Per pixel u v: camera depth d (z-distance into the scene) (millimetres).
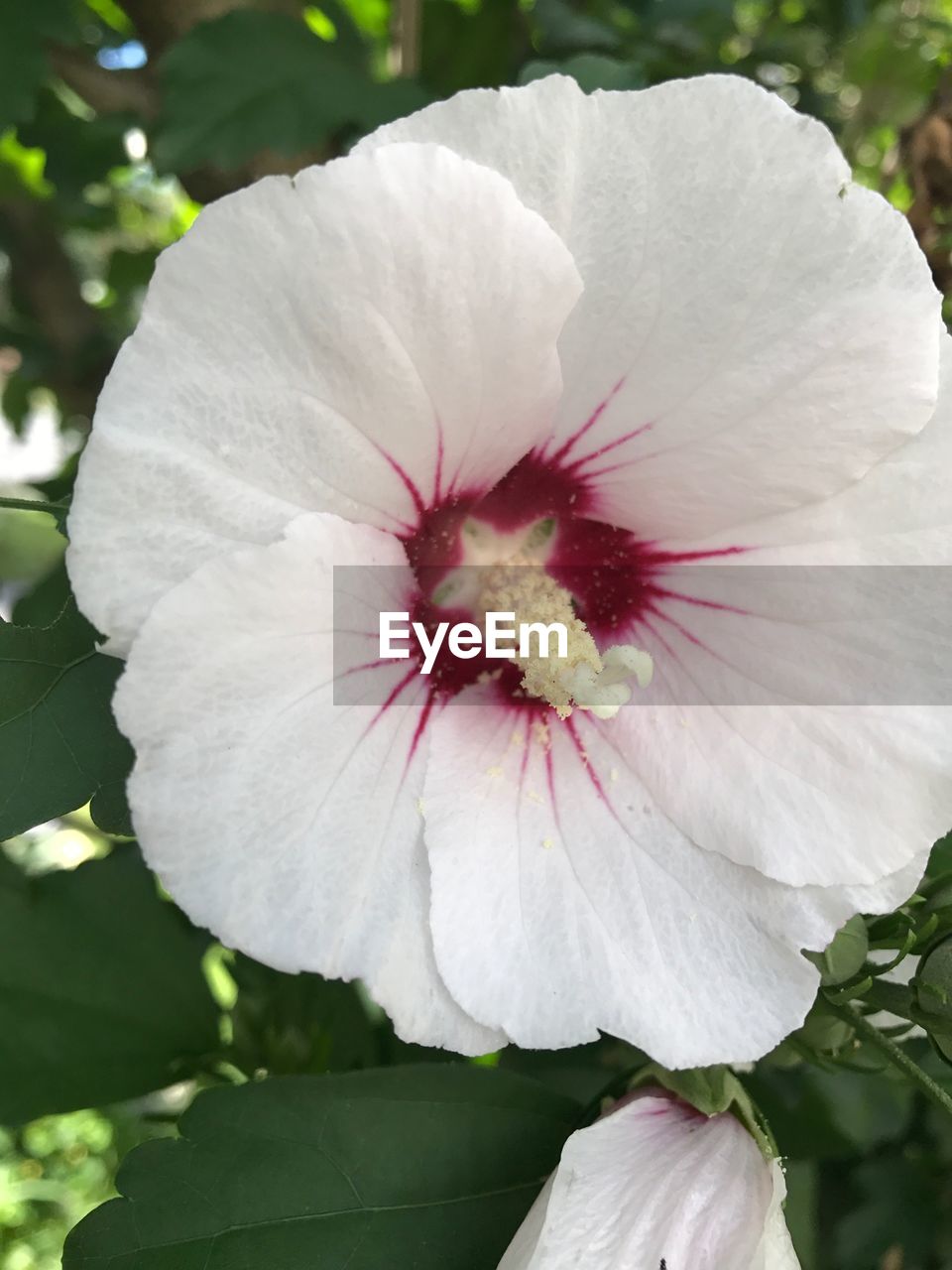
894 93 179
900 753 106
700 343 102
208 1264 114
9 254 284
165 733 88
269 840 93
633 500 118
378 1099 124
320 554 93
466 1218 120
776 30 232
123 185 307
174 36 183
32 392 340
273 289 87
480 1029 104
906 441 102
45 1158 395
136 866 161
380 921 101
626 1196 108
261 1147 120
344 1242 117
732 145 95
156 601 89
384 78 178
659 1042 105
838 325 98
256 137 170
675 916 110
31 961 153
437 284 90
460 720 117
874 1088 196
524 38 200
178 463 88
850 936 113
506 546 127
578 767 118
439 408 99
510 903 108
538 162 95
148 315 87
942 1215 222
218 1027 162
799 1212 190
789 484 106
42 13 175
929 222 150
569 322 102
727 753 113
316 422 93
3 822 107
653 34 207
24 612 157
